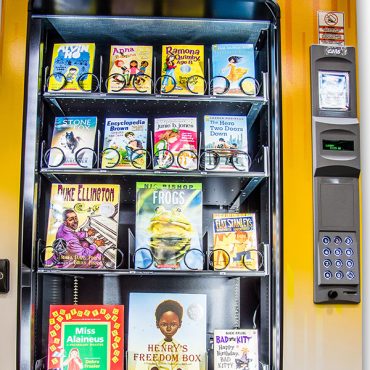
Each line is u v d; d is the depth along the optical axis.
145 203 2.08
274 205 1.91
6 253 1.86
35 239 1.91
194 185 2.10
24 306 1.84
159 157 2.09
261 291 2.08
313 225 1.90
